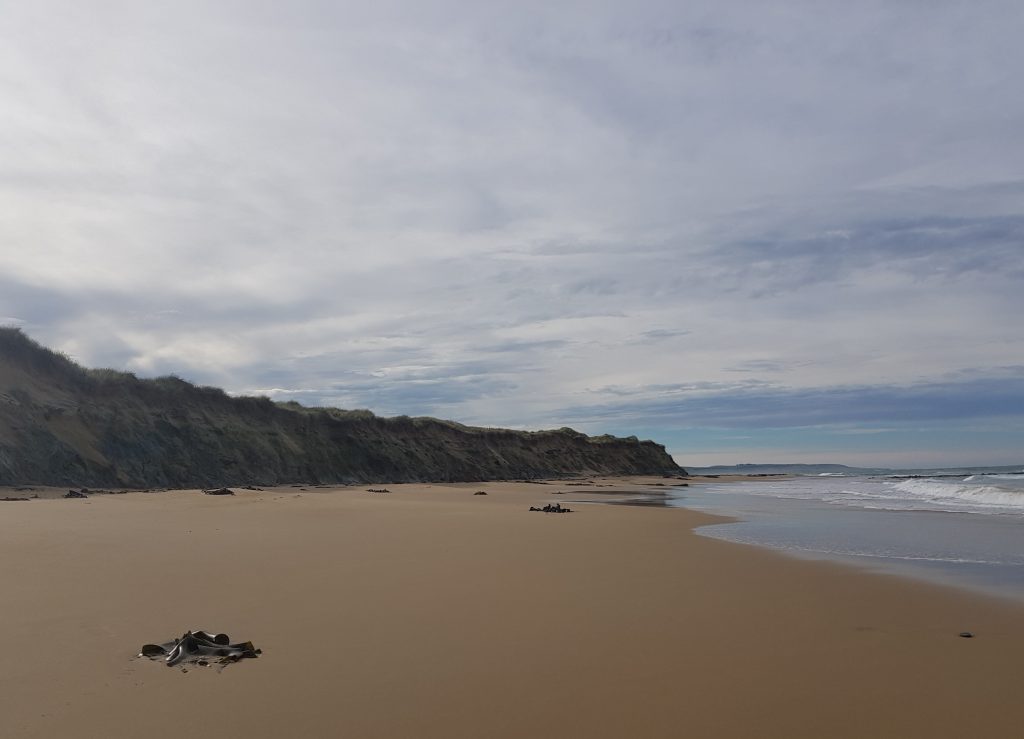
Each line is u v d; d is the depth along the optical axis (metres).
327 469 51.19
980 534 15.36
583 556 11.32
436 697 4.68
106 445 35.66
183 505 21.17
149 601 7.23
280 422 51.72
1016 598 8.10
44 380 36.41
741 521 18.88
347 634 6.18
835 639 6.27
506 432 77.31
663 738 4.08
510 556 11.17
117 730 4.03
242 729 4.09
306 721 4.22
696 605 7.60
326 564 9.91
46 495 26.22
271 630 6.27
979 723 4.34
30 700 4.46
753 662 5.55
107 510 18.52
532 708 4.51
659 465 97.94
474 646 5.89
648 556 11.42
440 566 9.96
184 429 41.81
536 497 33.84
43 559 9.76
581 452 86.81
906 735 4.16
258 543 12.12
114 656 5.38
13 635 5.88
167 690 4.70
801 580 9.22
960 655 5.80
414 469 58.69
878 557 11.61
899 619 7.04
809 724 4.31
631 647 5.93
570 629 6.50
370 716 4.32
